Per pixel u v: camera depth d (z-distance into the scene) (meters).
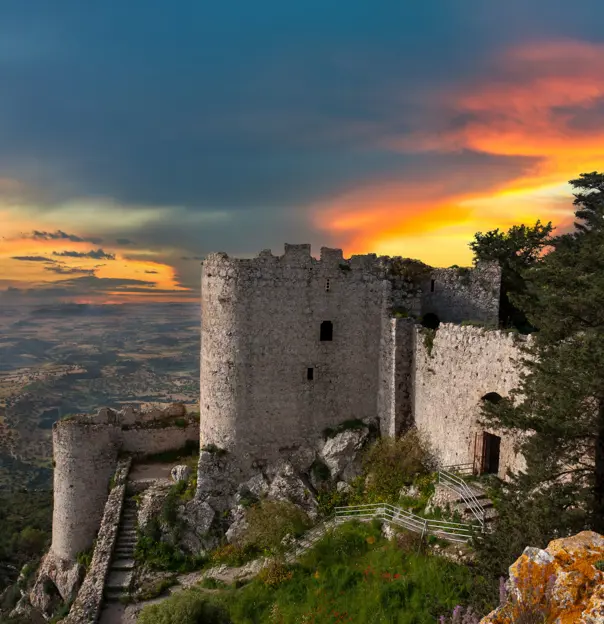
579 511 15.41
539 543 14.08
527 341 21.41
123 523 29.33
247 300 29.77
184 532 28.30
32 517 63.72
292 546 24.59
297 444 30.58
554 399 15.45
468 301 31.81
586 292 15.56
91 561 29.17
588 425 15.60
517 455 21.84
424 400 28.33
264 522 25.70
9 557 52.69
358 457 29.75
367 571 20.34
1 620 35.50
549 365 15.84
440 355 27.00
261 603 21.22
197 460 33.25
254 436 30.11
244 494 29.41
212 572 25.56
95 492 34.03
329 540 23.36
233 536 27.62
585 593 8.54
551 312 16.28
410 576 18.94
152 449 35.84
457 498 22.27
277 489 28.88
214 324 30.67
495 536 16.08
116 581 25.59
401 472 26.81
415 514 23.33
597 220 28.33
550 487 15.69
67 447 33.84
